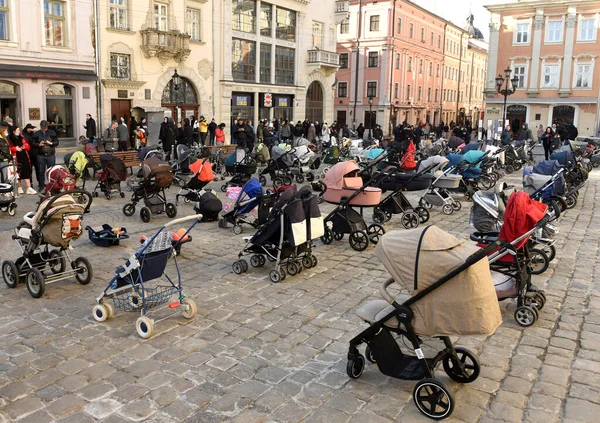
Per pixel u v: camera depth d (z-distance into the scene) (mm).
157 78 26734
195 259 9195
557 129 30188
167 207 12172
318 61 36688
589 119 43656
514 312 6609
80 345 5855
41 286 7172
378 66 50375
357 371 5164
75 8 22734
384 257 4684
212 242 10320
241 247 9984
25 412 4562
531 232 6473
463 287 4402
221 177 18703
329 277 8281
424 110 59594
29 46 21297
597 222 12461
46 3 21922
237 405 4707
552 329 6387
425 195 13031
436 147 22250
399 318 4648
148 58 26156
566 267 8852
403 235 4707
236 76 31609
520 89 45969
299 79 36344
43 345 5852
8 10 20625
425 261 4465
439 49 61875
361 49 50969
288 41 35062
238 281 8062
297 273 8406
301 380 5156
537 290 6848
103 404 4699
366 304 5141
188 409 4633
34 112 21969
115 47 24641
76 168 13508
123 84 25109
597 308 7059
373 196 9672
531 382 5148
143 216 11859
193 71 28625
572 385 5098
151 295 6594
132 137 24219
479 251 4359
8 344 5863
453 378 5148
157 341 5973
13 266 7508
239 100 32156
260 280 8117
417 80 56906
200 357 5602
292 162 16891
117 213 12648
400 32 51375
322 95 39312
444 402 4559
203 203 11688
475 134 44188
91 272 7766
